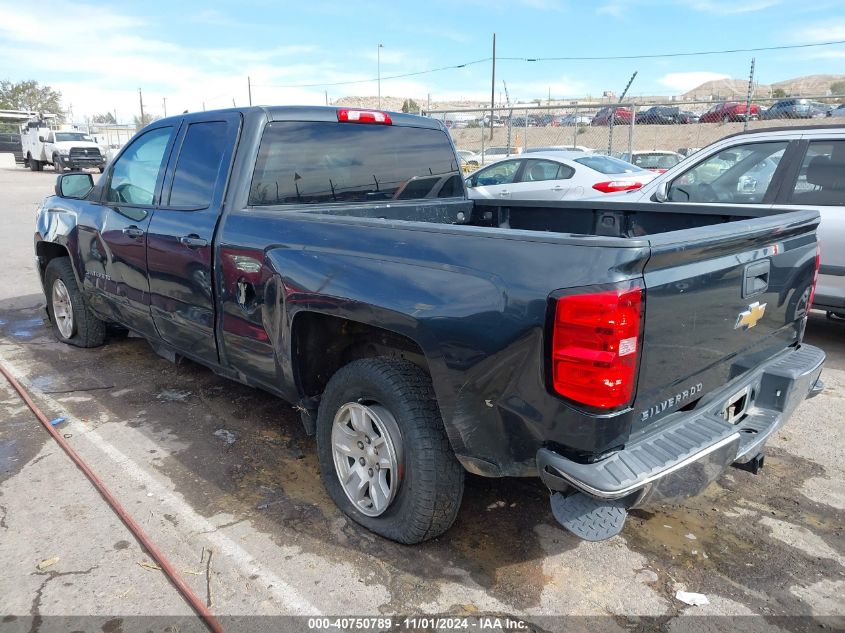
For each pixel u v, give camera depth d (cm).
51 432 397
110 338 584
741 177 579
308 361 322
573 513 227
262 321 330
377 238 277
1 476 346
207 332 376
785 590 266
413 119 425
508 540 296
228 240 345
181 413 429
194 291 377
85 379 488
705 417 258
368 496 301
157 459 366
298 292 300
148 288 420
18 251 1052
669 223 372
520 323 224
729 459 249
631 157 1499
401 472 276
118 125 4091
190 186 384
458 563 279
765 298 286
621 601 259
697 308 241
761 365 303
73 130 3388
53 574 269
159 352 455
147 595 258
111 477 346
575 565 280
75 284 535
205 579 267
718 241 238
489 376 236
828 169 531
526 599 259
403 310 256
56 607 250
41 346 568
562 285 216
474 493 334
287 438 395
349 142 388
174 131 408
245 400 451
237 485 340
